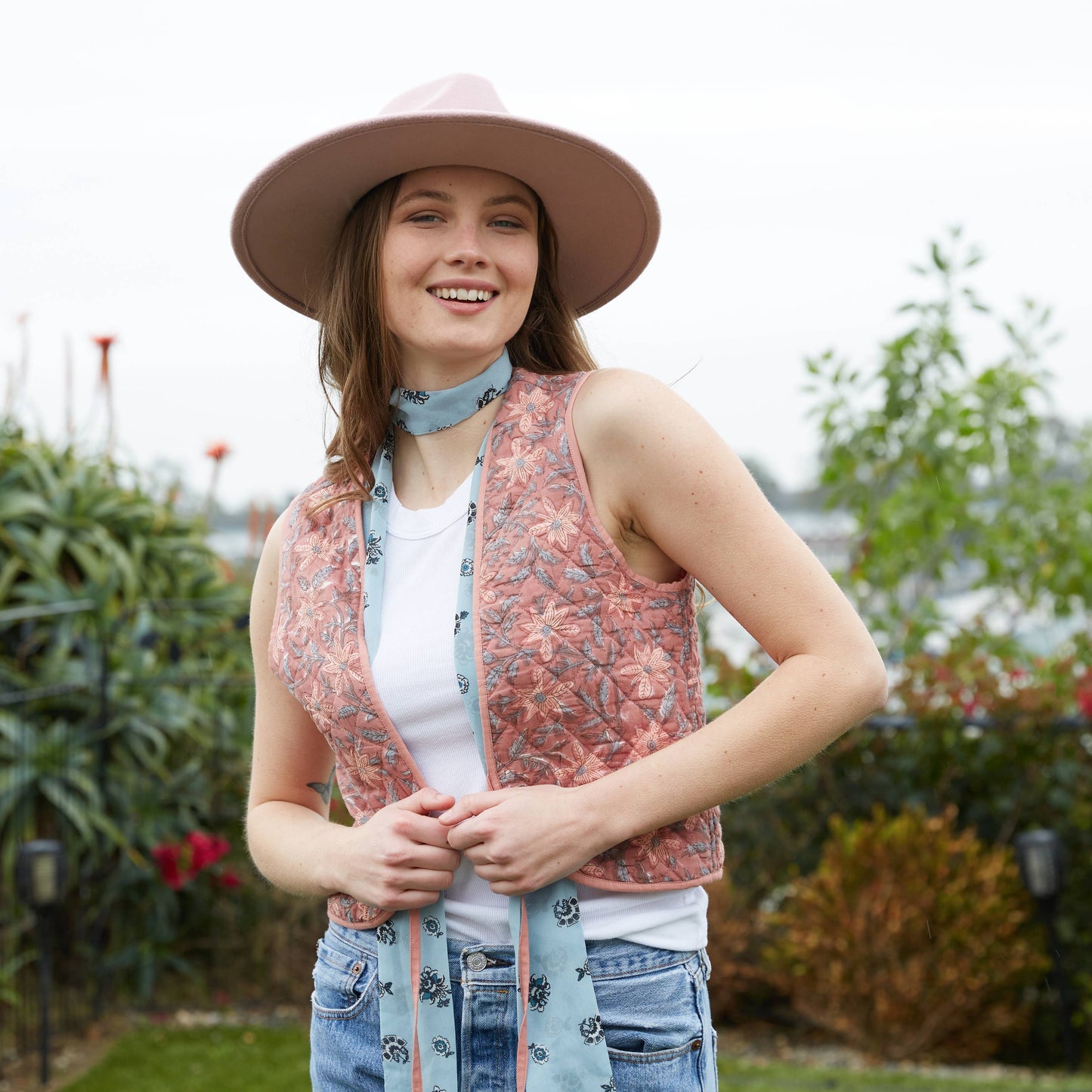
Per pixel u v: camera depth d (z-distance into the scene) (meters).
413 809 1.30
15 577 4.67
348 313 1.48
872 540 5.58
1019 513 5.93
